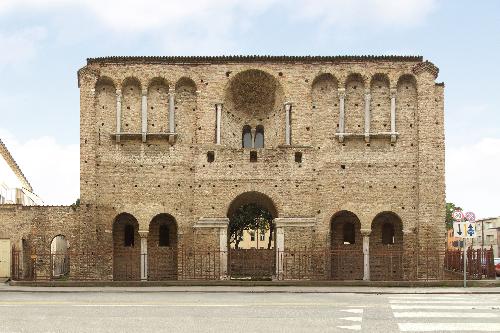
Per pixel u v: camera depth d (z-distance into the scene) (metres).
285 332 19.50
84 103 52.81
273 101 55.69
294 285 43.25
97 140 53.16
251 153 52.75
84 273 51.06
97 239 52.06
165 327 20.64
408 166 53.06
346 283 43.19
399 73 53.41
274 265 56.16
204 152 52.72
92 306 27.31
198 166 52.62
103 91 53.91
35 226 52.03
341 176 53.06
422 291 37.97
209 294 36.28
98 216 52.38
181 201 53.09
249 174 52.44
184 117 54.00
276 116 55.16
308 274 51.31
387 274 53.00
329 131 53.59
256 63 53.66
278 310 25.47
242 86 55.25
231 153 52.66
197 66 53.75
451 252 54.25
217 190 52.31
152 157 53.47
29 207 52.22
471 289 39.78
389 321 22.08
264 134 56.69
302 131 52.94
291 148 52.59
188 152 53.66
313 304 28.09
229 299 31.66
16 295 35.78
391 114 53.22
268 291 38.31
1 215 52.31
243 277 54.88
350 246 53.94
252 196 54.94
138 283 43.53
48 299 31.91
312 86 53.78
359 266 53.28
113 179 53.00
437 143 52.91
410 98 53.75
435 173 52.12
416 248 52.06
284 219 51.78
